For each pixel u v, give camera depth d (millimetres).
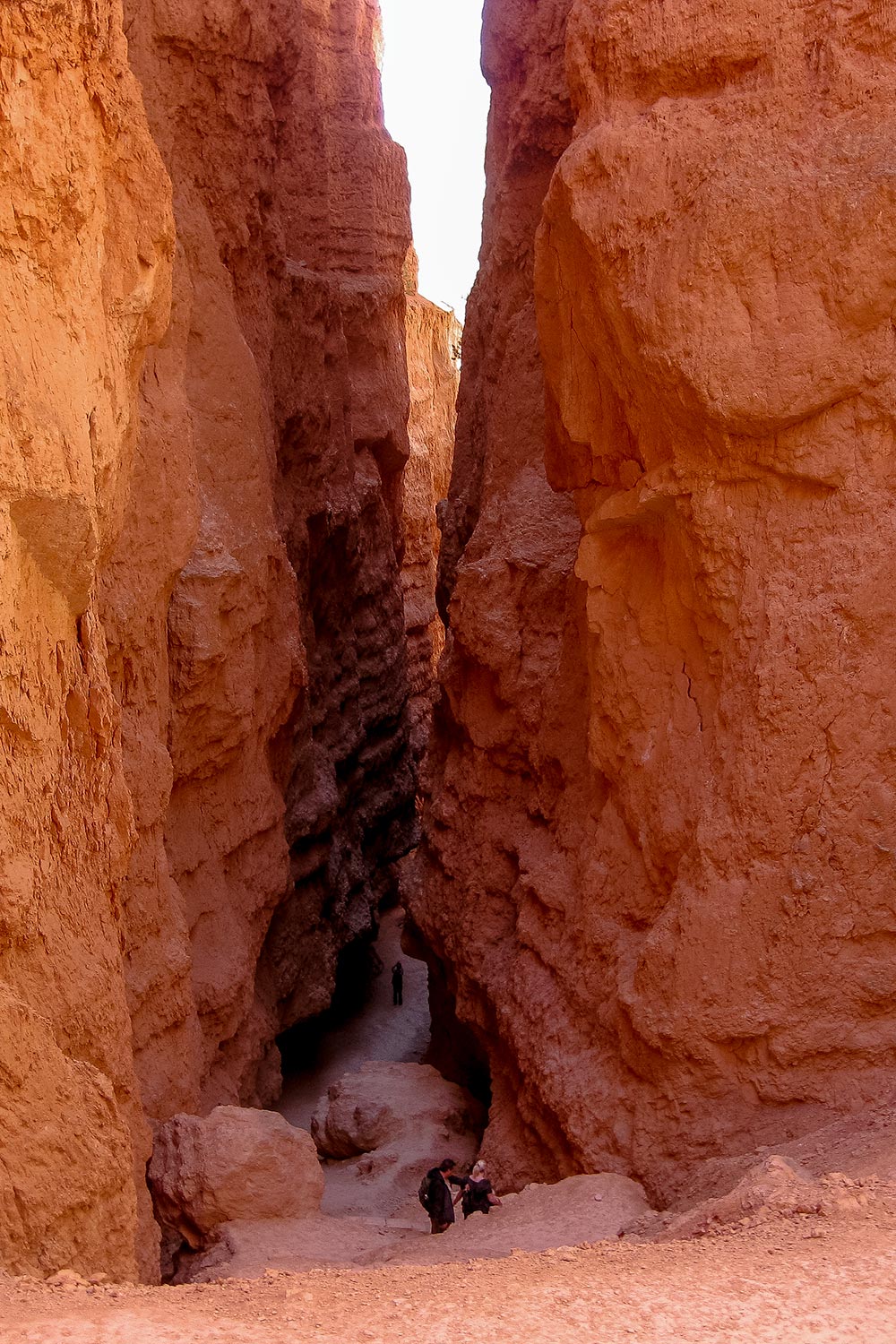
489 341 18266
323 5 25344
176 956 12062
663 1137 10453
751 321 10516
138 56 14664
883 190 10203
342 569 21672
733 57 10945
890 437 10445
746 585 10766
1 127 7066
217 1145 10812
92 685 8258
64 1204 6668
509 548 15453
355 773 22719
